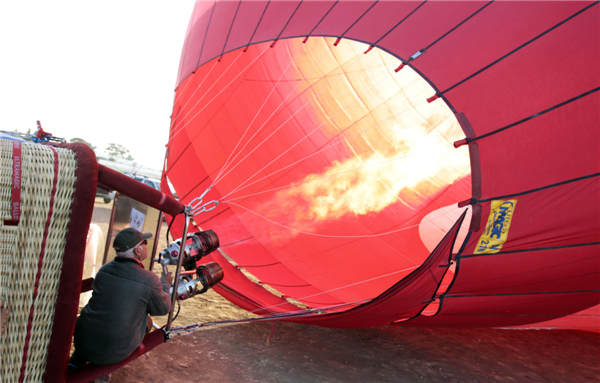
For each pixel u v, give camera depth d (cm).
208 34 521
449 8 312
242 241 629
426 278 289
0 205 178
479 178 275
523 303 310
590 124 257
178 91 576
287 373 354
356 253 655
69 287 191
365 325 380
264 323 473
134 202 333
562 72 264
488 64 283
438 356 431
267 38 411
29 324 185
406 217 727
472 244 279
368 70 686
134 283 233
